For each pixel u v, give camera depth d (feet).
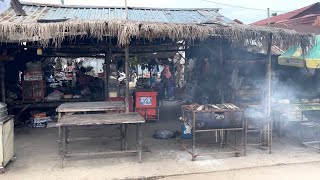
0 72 32.40
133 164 22.54
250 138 29.71
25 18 35.88
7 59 32.45
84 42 38.19
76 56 40.83
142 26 23.40
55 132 32.60
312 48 27.94
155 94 36.94
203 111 23.07
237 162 23.02
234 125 23.71
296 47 27.58
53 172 21.09
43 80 36.78
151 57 52.65
